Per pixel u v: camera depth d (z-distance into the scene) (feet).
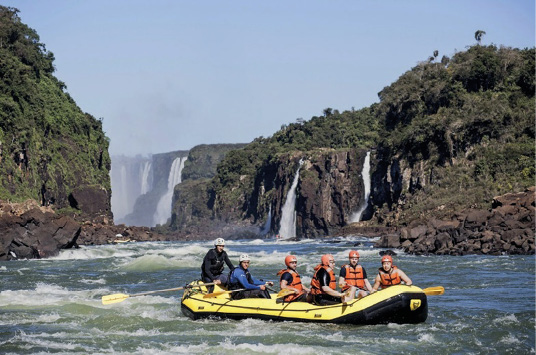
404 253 141.08
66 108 386.11
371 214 338.95
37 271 109.91
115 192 583.99
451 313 59.06
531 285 77.66
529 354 44.98
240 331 52.26
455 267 102.32
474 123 274.98
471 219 148.77
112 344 48.73
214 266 59.88
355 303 52.44
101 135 425.28
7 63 336.49
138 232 342.23
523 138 263.29
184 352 46.03
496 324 53.83
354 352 45.27
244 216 482.69
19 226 145.79
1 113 304.91
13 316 59.88
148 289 81.82
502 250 127.54
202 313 57.72
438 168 280.10
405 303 51.75
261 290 57.67
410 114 320.50
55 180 343.67
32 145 325.83
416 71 341.41
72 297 72.74
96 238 285.23
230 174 508.94
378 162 334.24
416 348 46.44
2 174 291.58
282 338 49.55
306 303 54.75
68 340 50.14
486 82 297.74
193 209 536.42
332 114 477.36
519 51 303.89
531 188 170.30
